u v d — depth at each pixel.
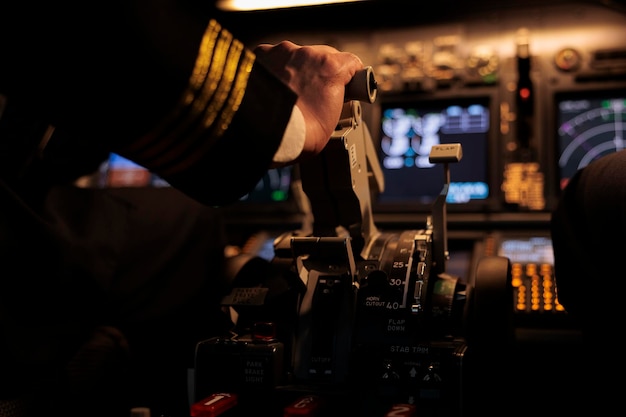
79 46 0.76
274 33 3.02
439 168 2.65
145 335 1.66
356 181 1.41
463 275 2.35
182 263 1.68
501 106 2.66
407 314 1.29
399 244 1.39
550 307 1.98
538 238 2.40
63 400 1.40
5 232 1.29
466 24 2.81
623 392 1.12
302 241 1.34
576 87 2.62
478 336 1.32
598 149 2.57
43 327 1.37
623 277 1.07
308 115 1.03
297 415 1.14
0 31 0.76
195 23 0.86
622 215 1.07
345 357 1.32
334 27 2.96
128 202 1.60
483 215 2.53
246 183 0.93
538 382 1.93
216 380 1.31
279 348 1.31
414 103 2.76
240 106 0.87
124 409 1.56
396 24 2.88
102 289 1.46
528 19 2.76
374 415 1.27
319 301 1.38
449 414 1.22
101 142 0.86
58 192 1.50
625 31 2.65
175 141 0.85
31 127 1.63
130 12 0.77
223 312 1.45
